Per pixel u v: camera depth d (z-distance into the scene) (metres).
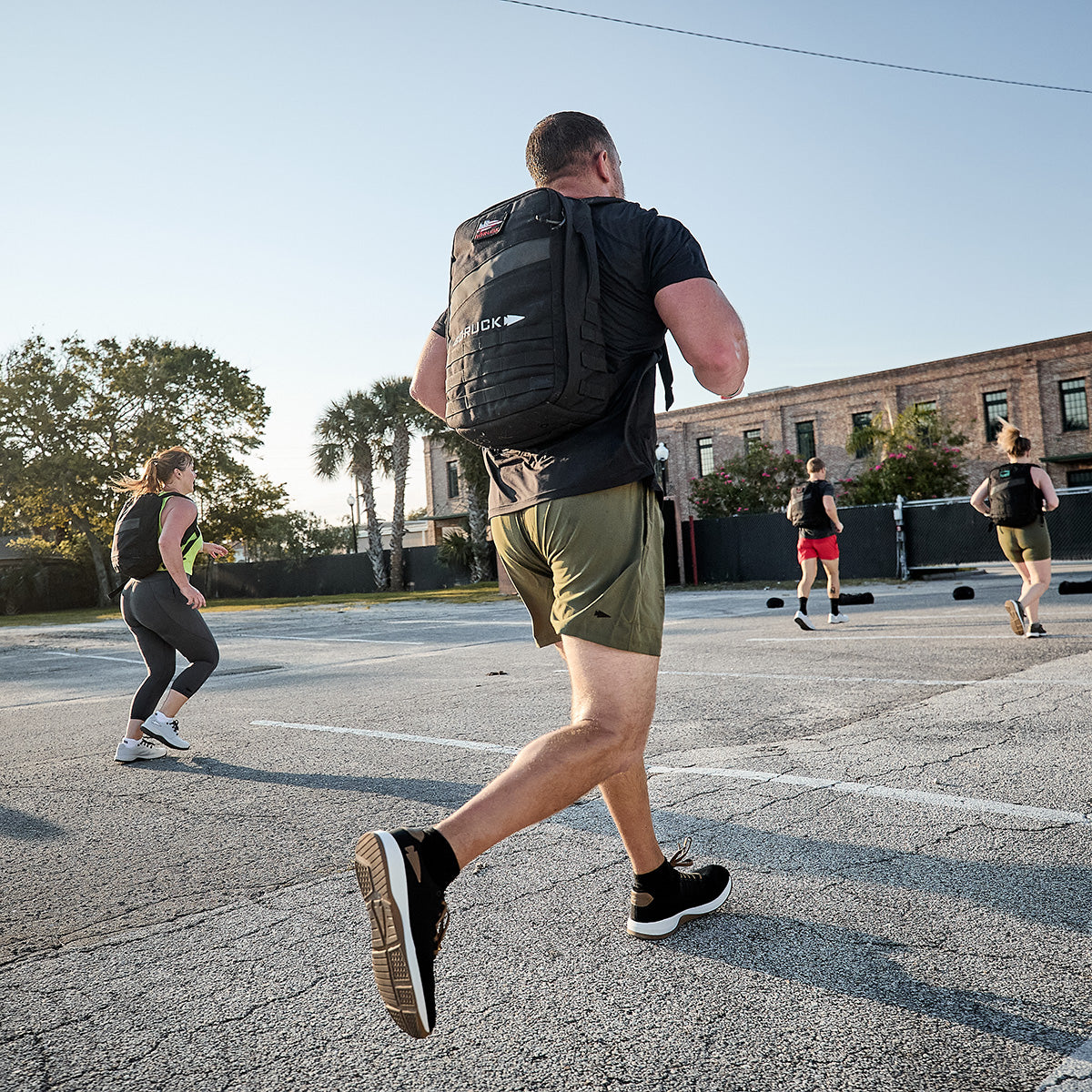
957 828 2.92
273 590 41.97
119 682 8.94
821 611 11.74
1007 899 2.36
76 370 39.16
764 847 2.86
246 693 7.23
